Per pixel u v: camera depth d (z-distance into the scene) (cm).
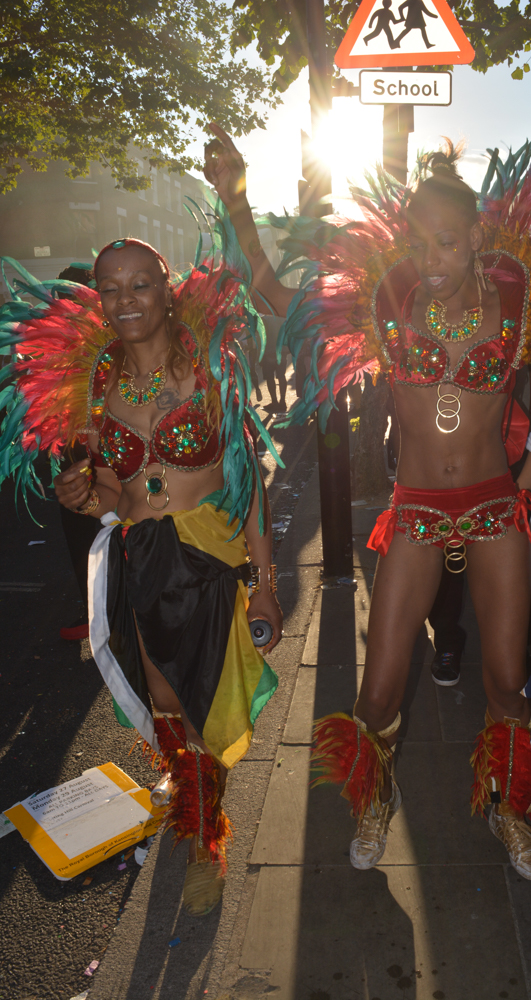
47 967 221
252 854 245
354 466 665
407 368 207
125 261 210
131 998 202
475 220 193
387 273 210
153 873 247
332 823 257
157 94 1529
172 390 221
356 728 224
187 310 224
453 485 208
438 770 282
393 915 218
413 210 191
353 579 476
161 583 220
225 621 226
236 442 222
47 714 368
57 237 3322
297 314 229
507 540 210
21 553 627
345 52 422
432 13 416
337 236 219
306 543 556
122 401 225
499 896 222
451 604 329
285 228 226
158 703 244
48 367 238
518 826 226
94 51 1531
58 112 1628
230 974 204
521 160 218
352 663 369
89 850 266
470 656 366
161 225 3906
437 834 249
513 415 232
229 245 221
